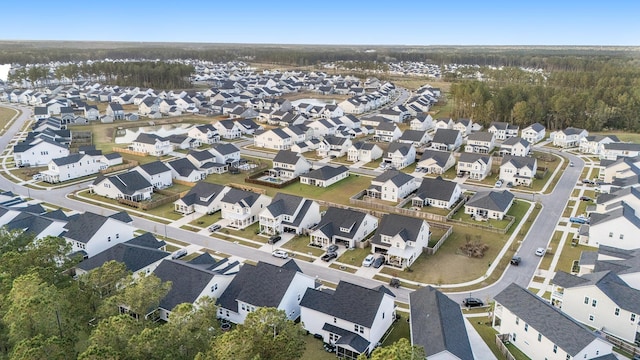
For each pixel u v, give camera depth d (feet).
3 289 139.74
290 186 327.88
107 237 220.02
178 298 165.89
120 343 114.11
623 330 159.02
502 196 278.46
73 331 128.06
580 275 183.32
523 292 160.97
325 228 234.99
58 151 381.60
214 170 359.46
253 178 344.90
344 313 157.89
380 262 213.46
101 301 146.61
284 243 236.63
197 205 277.44
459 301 184.03
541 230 250.57
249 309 167.32
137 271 187.11
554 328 143.43
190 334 122.93
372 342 153.17
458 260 218.38
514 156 348.38
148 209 280.92
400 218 226.58
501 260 217.36
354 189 322.75
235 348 110.22
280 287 168.14
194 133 463.42
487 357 148.56
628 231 219.00
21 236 184.85
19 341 110.32
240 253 224.74
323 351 155.33
